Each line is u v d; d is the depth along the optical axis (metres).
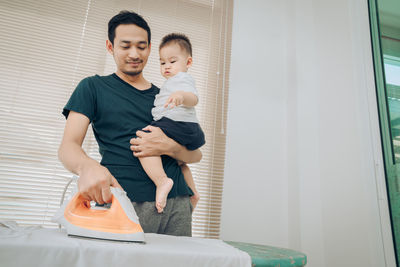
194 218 1.71
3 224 0.60
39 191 1.58
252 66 2.06
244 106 1.97
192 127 1.06
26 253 0.43
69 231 0.56
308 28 2.11
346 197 1.61
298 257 0.68
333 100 1.80
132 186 0.91
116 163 0.92
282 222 1.83
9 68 1.67
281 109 2.04
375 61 1.60
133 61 1.00
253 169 1.87
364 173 1.52
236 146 1.88
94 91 0.95
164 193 0.89
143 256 0.49
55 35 1.79
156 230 0.91
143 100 1.05
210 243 0.72
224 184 1.80
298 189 1.78
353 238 1.53
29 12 1.78
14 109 1.63
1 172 1.57
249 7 2.18
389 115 1.48
